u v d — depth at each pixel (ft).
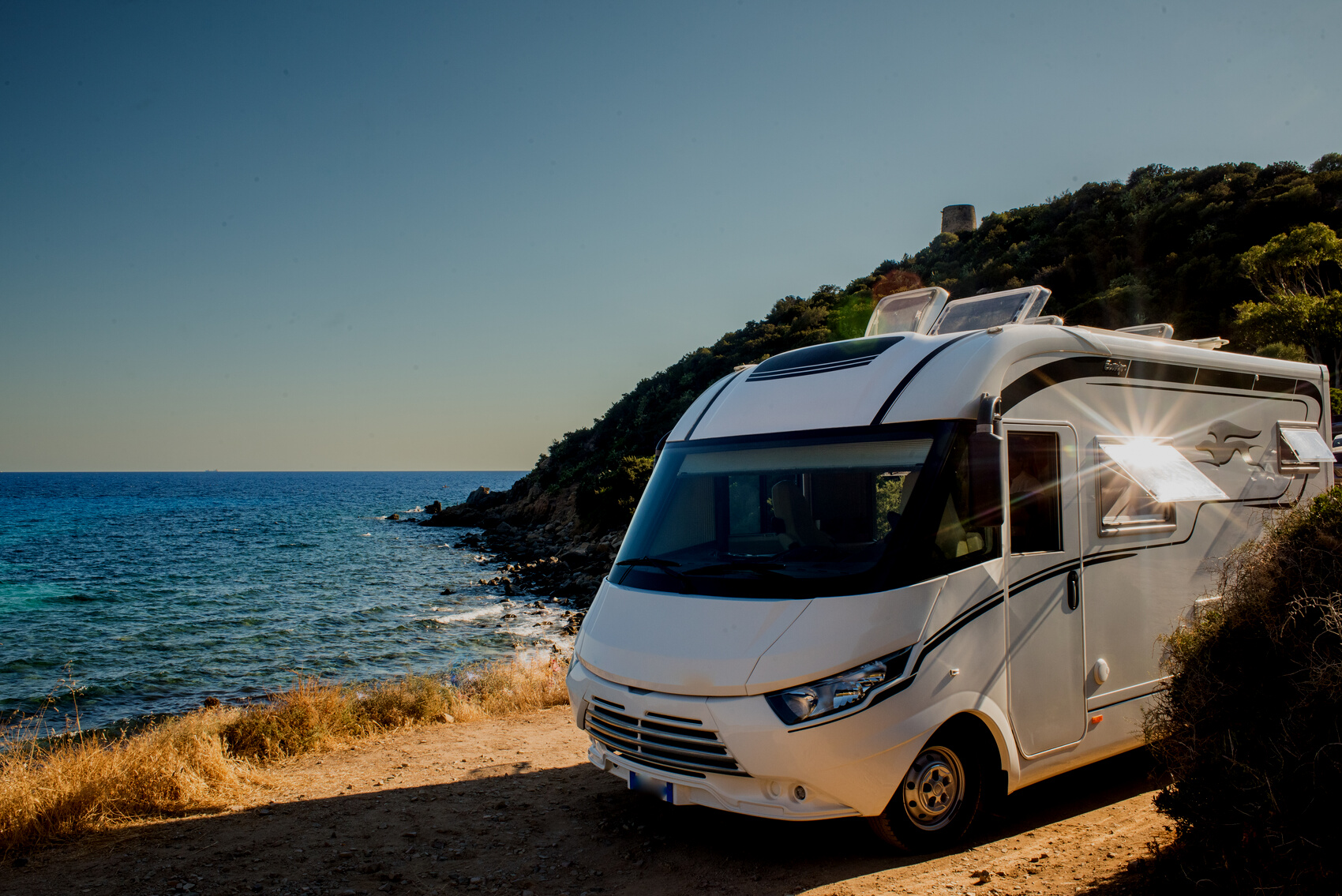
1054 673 16.21
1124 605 17.78
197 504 398.83
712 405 19.13
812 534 15.70
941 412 15.56
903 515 14.83
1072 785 18.80
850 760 13.26
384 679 60.64
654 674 14.64
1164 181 196.95
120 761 19.31
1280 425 22.81
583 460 239.50
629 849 15.74
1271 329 97.40
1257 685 11.19
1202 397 20.56
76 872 14.65
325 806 18.83
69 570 136.67
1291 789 10.17
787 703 13.37
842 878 13.75
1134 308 135.54
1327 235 110.83
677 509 17.66
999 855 14.48
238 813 18.31
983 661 14.93
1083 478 17.35
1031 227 208.64
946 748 14.65
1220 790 10.93
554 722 29.32
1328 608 10.50
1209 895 11.12
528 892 13.87
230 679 62.54
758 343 208.13
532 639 77.30
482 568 139.23
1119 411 18.44
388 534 219.61
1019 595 15.72
